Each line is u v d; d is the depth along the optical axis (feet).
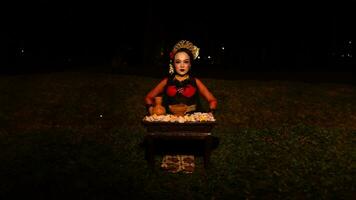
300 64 92.99
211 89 39.45
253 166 20.35
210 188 17.53
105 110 32.63
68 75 46.14
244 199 16.48
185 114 20.42
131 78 44.68
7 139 25.17
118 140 25.11
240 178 18.75
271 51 94.79
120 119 30.53
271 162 20.99
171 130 18.71
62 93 37.32
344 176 18.95
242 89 39.78
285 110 33.35
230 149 23.29
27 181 18.07
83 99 35.58
